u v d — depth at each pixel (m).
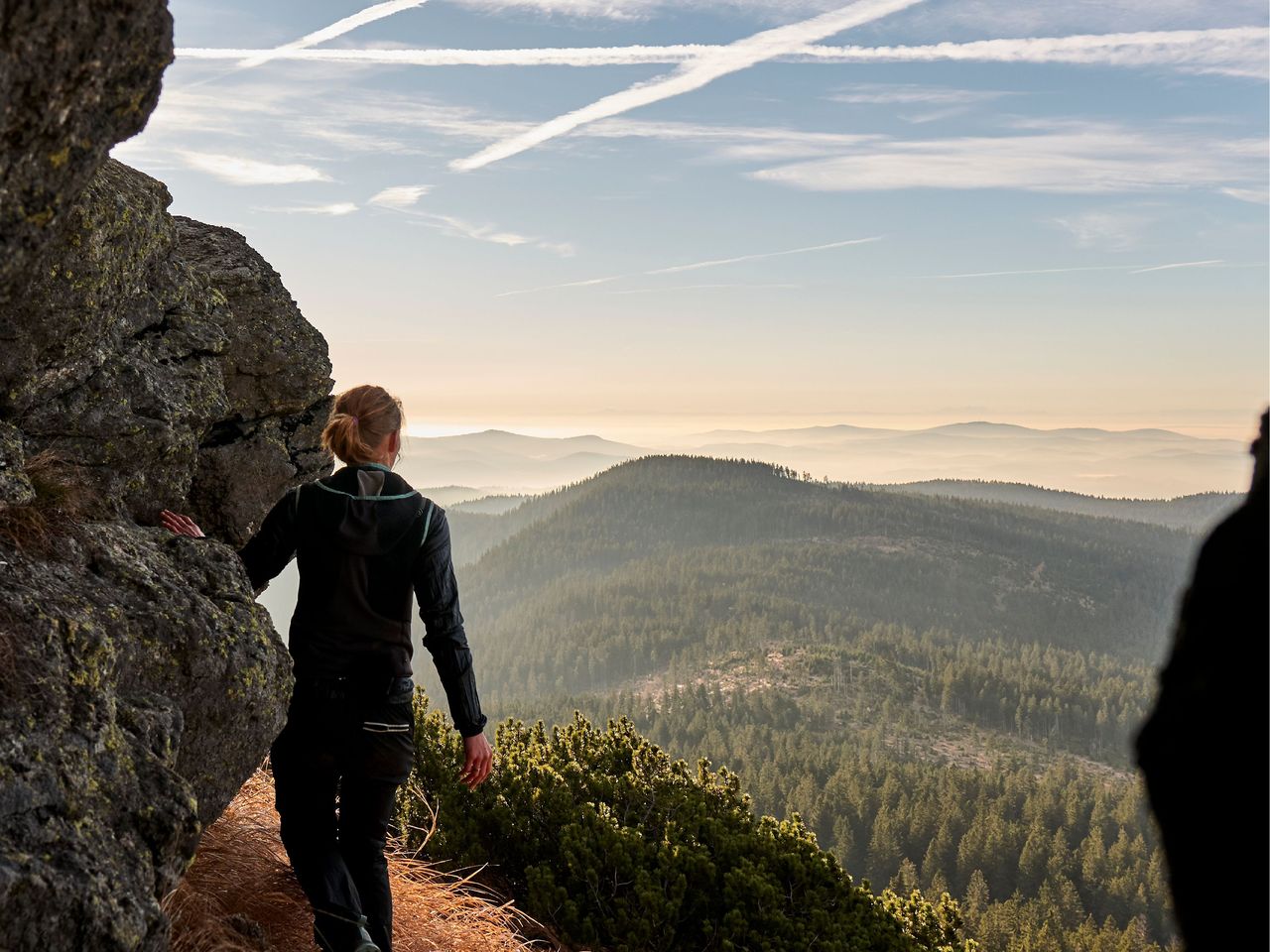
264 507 4.14
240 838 3.63
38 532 2.36
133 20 1.79
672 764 6.56
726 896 5.04
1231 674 0.83
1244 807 0.80
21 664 1.96
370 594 2.98
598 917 4.92
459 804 5.52
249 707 2.62
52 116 1.77
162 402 3.15
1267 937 0.77
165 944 2.00
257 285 4.12
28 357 2.57
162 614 2.46
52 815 1.83
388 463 3.21
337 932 2.84
